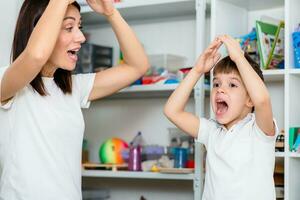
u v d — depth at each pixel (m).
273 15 2.36
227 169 1.56
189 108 2.52
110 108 2.77
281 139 1.97
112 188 2.72
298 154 1.90
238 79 1.61
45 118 1.48
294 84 2.02
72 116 1.55
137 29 2.70
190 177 2.16
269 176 1.54
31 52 1.32
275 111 2.32
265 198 1.52
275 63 2.11
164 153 2.39
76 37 1.51
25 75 1.36
